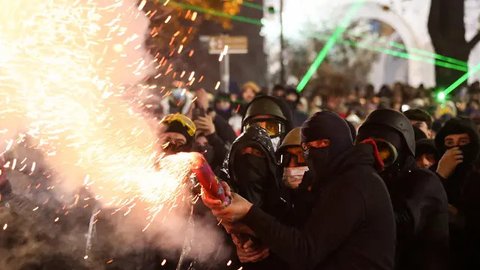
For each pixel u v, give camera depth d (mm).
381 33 31250
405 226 4234
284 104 5551
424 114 6840
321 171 3654
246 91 12984
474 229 4887
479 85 17547
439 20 17359
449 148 5398
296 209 3990
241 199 3529
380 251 3498
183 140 4844
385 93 16906
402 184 4320
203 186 3389
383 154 4281
